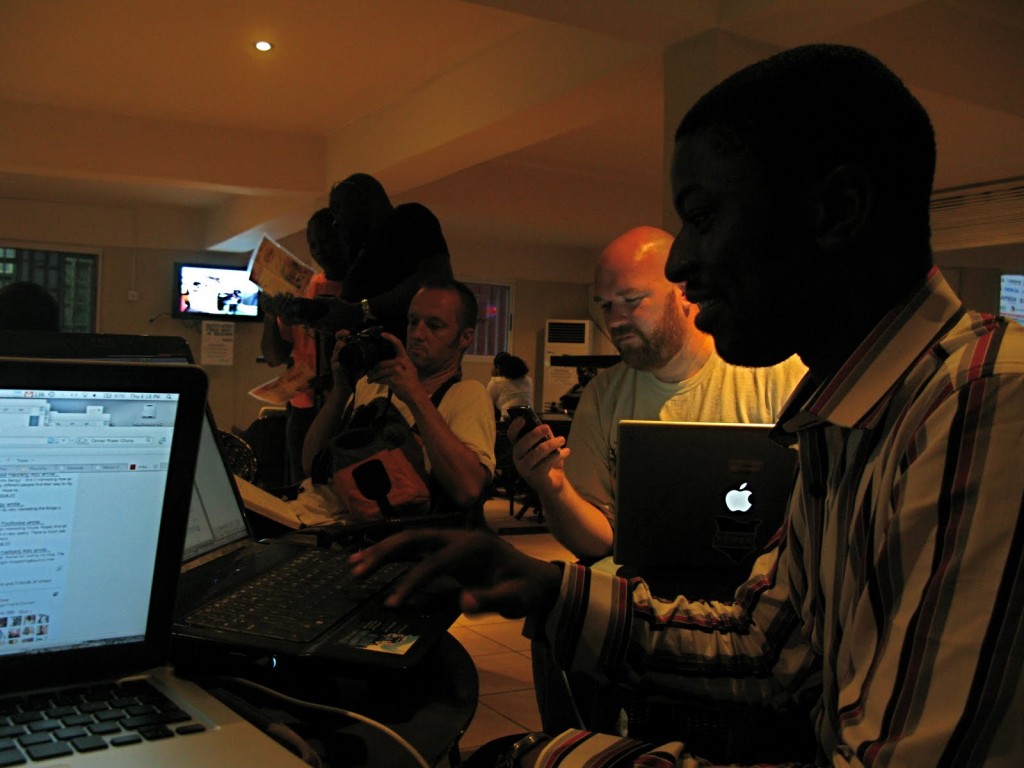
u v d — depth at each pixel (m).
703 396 1.83
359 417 2.08
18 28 4.97
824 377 0.72
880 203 0.63
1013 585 0.50
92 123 6.61
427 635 0.88
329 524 1.82
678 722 1.03
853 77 0.63
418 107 5.87
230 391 10.71
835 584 0.72
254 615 0.92
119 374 0.75
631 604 0.91
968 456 0.53
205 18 4.79
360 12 4.65
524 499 7.19
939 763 0.50
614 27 3.38
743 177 0.65
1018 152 6.57
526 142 5.51
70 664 0.72
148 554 0.76
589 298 12.29
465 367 11.75
